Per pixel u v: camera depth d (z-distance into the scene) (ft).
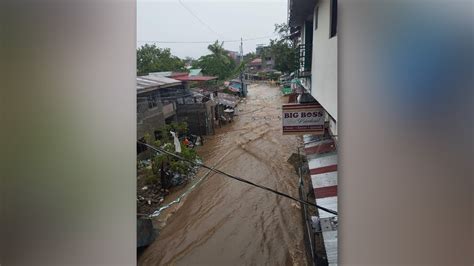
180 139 18.81
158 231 12.29
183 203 13.73
